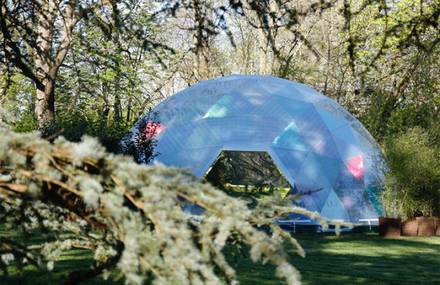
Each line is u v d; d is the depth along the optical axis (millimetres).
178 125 14992
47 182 1709
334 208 13508
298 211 2041
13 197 1851
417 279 6746
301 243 10492
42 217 2287
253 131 14250
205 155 14203
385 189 12719
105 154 1604
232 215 1608
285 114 14547
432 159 12422
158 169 1608
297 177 13656
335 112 15367
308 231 13031
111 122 17562
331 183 13781
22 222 2328
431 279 6762
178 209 1634
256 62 28391
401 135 13734
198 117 14898
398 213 12383
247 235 1573
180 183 1604
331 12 21812
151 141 14031
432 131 14117
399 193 12414
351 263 7906
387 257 8664
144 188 1562
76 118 15125
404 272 7219
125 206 1645
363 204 13859
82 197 1669
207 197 1618
